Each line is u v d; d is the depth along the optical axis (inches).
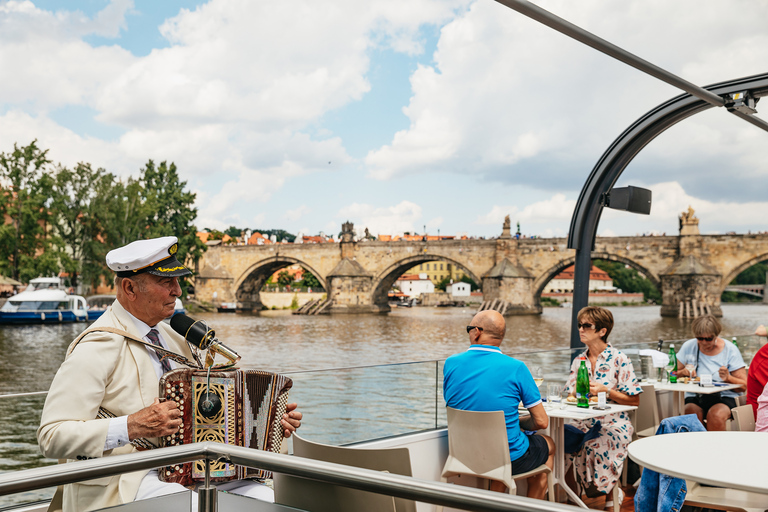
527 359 247.3
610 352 202.8
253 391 88.6
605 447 193.9
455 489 56.5
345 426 180.2
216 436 85.6
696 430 143.1
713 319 251.3
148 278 94.0
